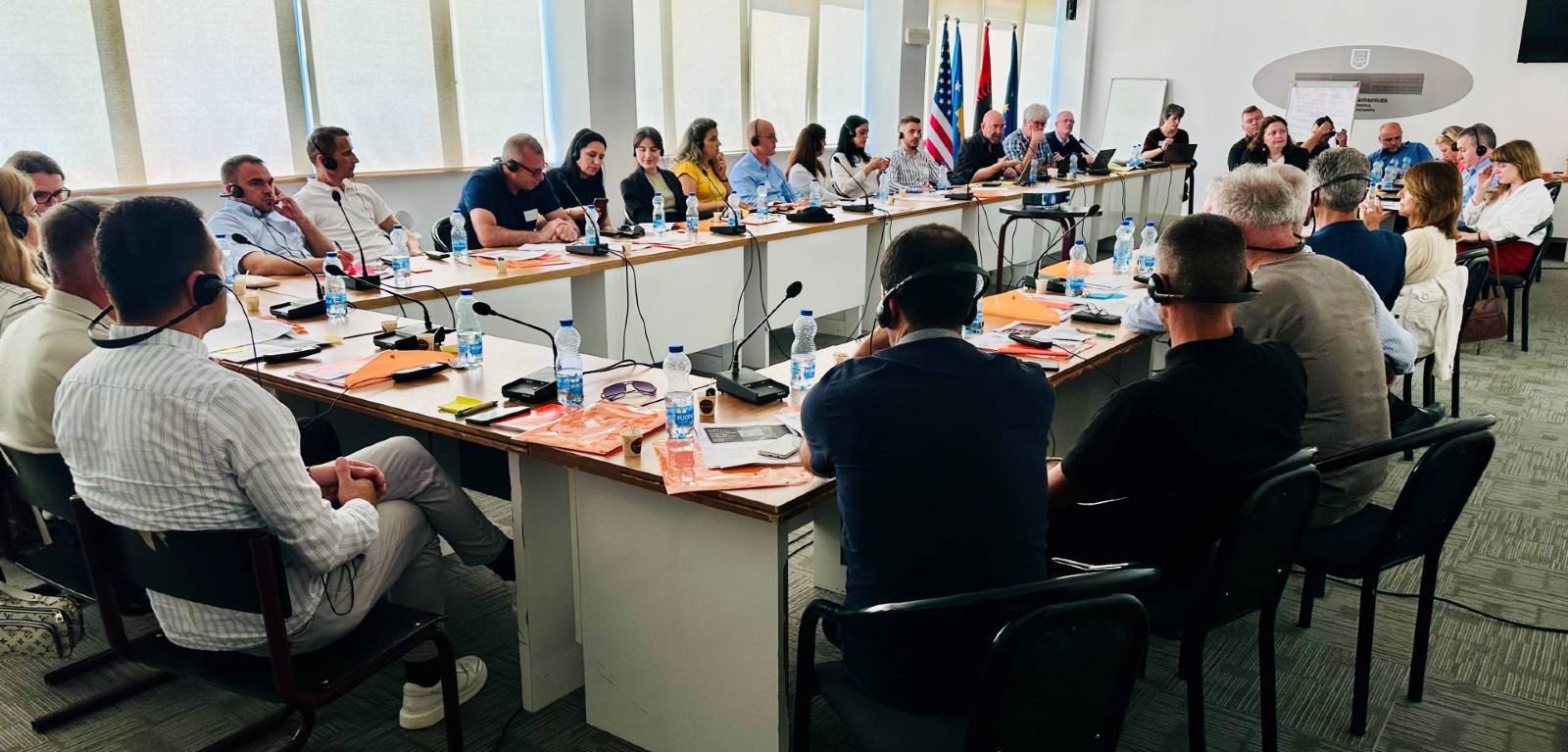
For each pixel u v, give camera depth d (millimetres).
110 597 1543
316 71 5188
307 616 1540
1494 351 5133
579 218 4590
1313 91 9367
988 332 2781
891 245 1425
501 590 2619
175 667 1565
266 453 1455
